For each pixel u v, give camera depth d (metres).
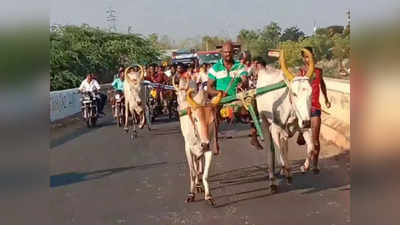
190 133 7.37
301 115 6.99
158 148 13.10
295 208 7.10
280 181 8.77
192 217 6.87
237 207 7.28
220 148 12.56
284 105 7.59
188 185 8.77
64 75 33.38
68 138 15.79
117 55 46.44
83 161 11.45
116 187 8.80
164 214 7.05
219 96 7.26
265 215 6.82
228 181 8.92
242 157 11.23
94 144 14.27
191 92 7.41
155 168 10.38
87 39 43.25
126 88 15.72
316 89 8.74
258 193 8.02
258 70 9.17
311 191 8.00
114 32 49.31
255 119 8.11
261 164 10.36
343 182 8.48
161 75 20.42
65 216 7.07
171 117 20.56
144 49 50.22
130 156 11.96
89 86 19.14
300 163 10.33
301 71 8.16
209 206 7.39
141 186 8.81
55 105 21.30
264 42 42.28
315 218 6.60
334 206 7.11
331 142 12.44
